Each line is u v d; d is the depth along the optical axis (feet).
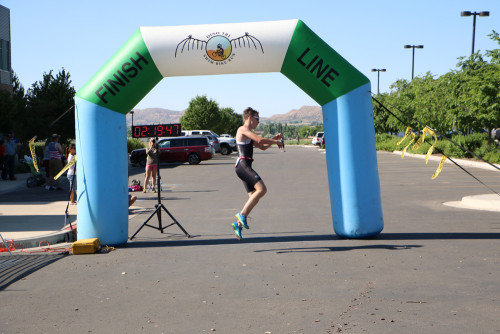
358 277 19.98
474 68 92.22
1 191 61.00
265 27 26.63
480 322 14.89
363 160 26.78
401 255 23.43
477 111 90.33
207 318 15.84
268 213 38.52
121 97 26.89
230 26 26.86
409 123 136.98
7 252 26.78
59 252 26.07
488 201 39.22
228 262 23.15
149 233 31.71
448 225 31.32
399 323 14.96
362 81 26.73
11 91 116.57
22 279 21.07
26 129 105.91
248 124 25.49
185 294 18.43
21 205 45.03
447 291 17.93
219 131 269.03
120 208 27.35
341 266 21.72
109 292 18.92
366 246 25.50
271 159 122.72
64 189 62.39
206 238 29.37
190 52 26.63
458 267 21.15
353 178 26.81
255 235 29.76
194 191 56.49
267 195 50.11
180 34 26.66
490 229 29.60
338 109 26.71
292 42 26.45
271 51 26.55
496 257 22.75
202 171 89.25
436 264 21.68
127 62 26.55
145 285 19.74
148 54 26.58
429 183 58.39
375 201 27.09
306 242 27.02
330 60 26.45
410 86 140.97
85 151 26.86
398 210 38.32
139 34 26.81
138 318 16.02
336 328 14.69
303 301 17.22
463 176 66.08
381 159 109.81
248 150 25.40
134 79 26.76
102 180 26.86
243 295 18.11
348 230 27.07
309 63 26.43
